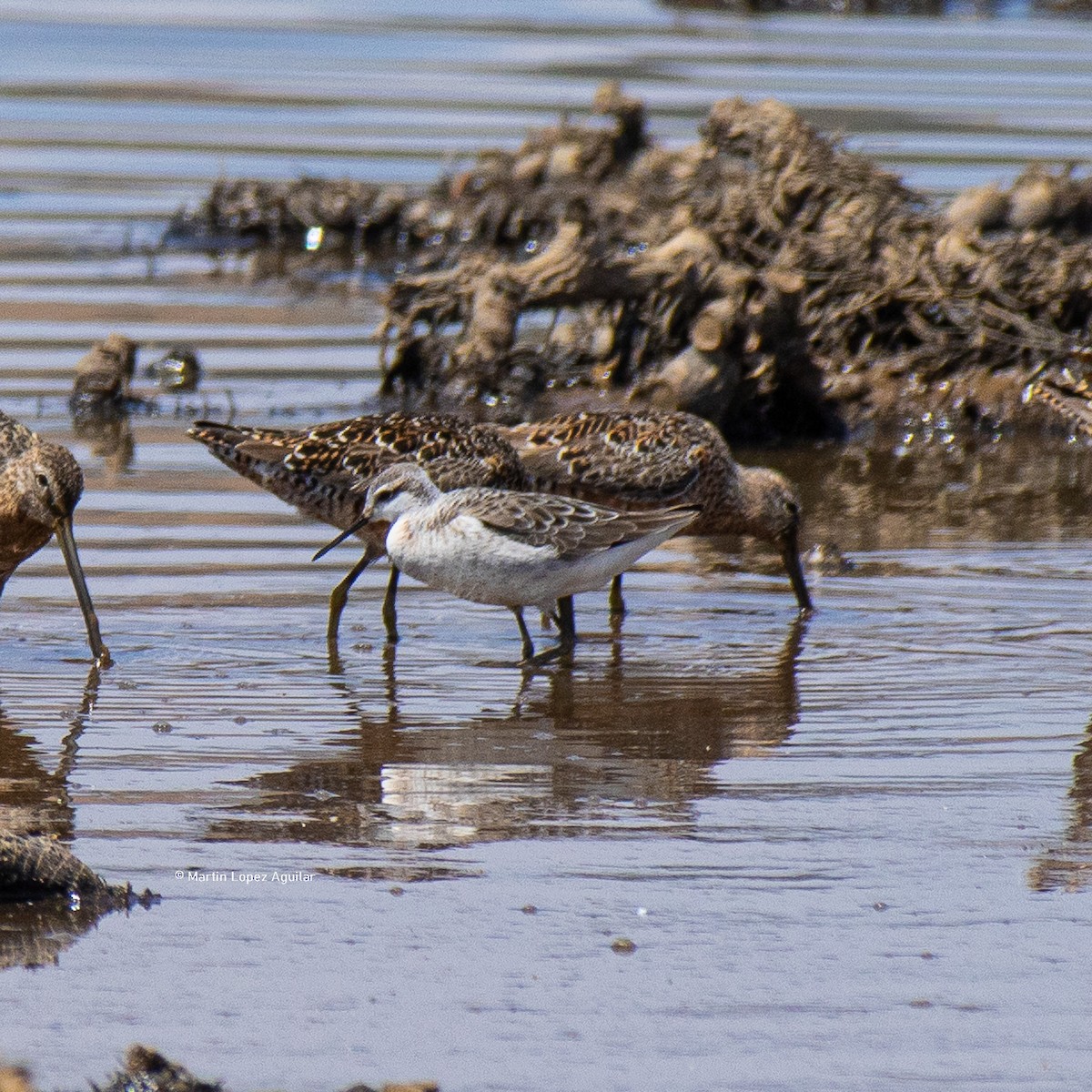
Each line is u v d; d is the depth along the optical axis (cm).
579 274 1967
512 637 1276
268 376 2031
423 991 747
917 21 4562
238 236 2795
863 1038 714
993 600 1355
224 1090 670
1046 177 2344
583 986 754
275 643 1240
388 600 1263
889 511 1619
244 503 1575
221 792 964
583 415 1414
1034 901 837
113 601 1315
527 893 841
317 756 1022
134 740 1045
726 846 897
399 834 908
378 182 2942
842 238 2064
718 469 1391
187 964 769
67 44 4194
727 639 1267
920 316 2028
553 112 3409
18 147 3189
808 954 783
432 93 3631
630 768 1008
